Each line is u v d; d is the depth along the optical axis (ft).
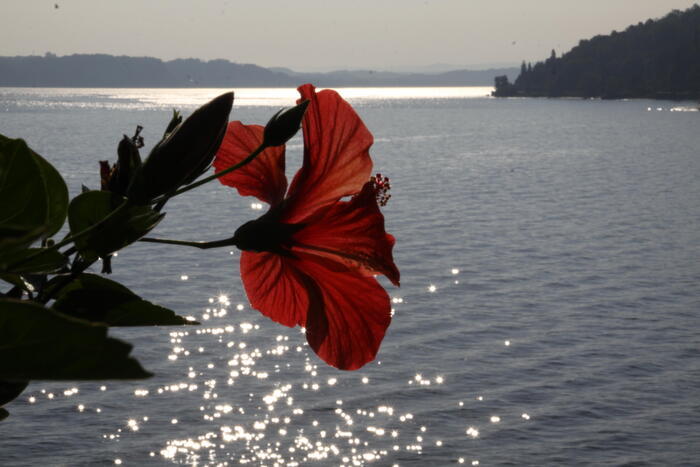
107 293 3.01
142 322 2.99
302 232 3.67
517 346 123.54
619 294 153.69
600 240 205.57
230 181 3.83
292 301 3.84
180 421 96.84
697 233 214.90
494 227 221.87
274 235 3.67
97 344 1.69
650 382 108.78
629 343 124.67
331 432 94.12
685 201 271.69
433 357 118.93
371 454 87.86
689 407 100.01
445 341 125.90
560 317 138.51
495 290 155.63
